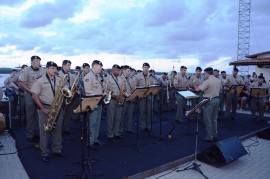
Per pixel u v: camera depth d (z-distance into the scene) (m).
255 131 8.20
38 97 4.87
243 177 4.84
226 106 9.82
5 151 5.96
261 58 17.62
